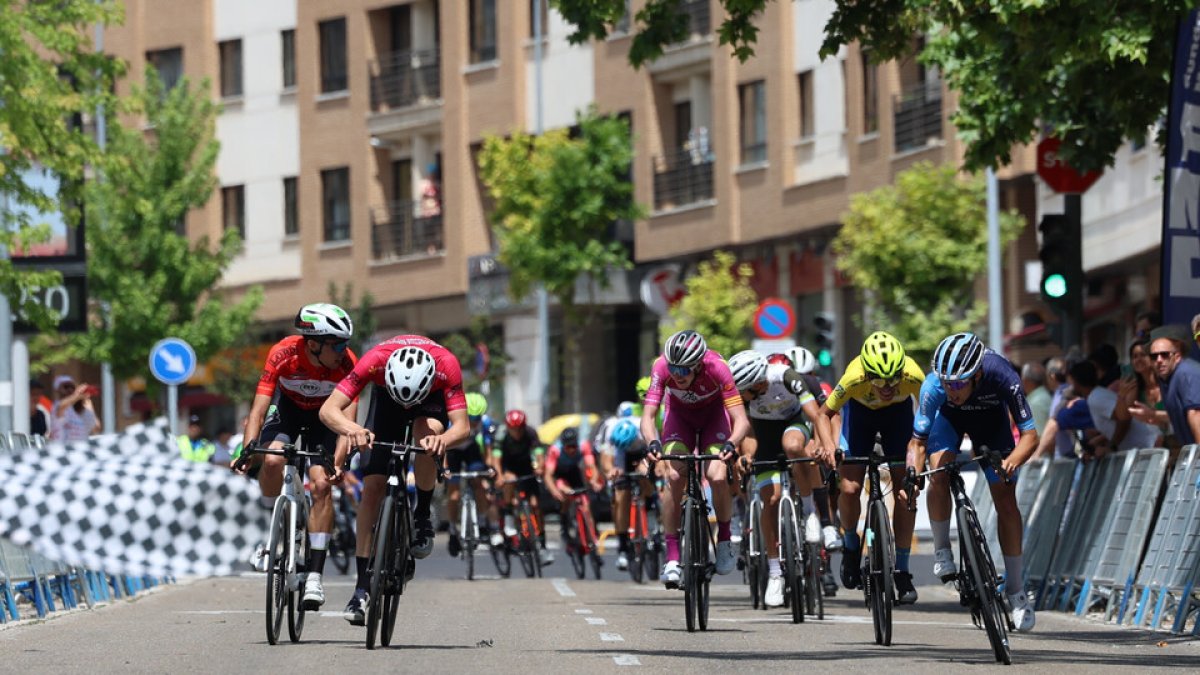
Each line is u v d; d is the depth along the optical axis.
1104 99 49.56
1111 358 50.91
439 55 144.00
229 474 17.70
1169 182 43.47
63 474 17.52
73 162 70.50
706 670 29.34
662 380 39.53
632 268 118.44
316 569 34.62
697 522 38.44
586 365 135.00
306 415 35.47
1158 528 42.56
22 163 69.50
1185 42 42.62
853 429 38.91
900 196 92.25
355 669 29.16
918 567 67.19
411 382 32.72
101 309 127.94
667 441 40.66
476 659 31.00
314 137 151.88
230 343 133.00
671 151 126.69
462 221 141.00
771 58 116.44
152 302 127.50
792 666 30.22
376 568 32.97
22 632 38.97
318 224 151.88
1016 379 33.91
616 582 62.81
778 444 44.00
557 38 134.75
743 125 119.94
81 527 17.48
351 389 33.72
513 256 115.38
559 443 67.31
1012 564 35.94
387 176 149.38
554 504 72.06
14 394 64.69
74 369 163.25
